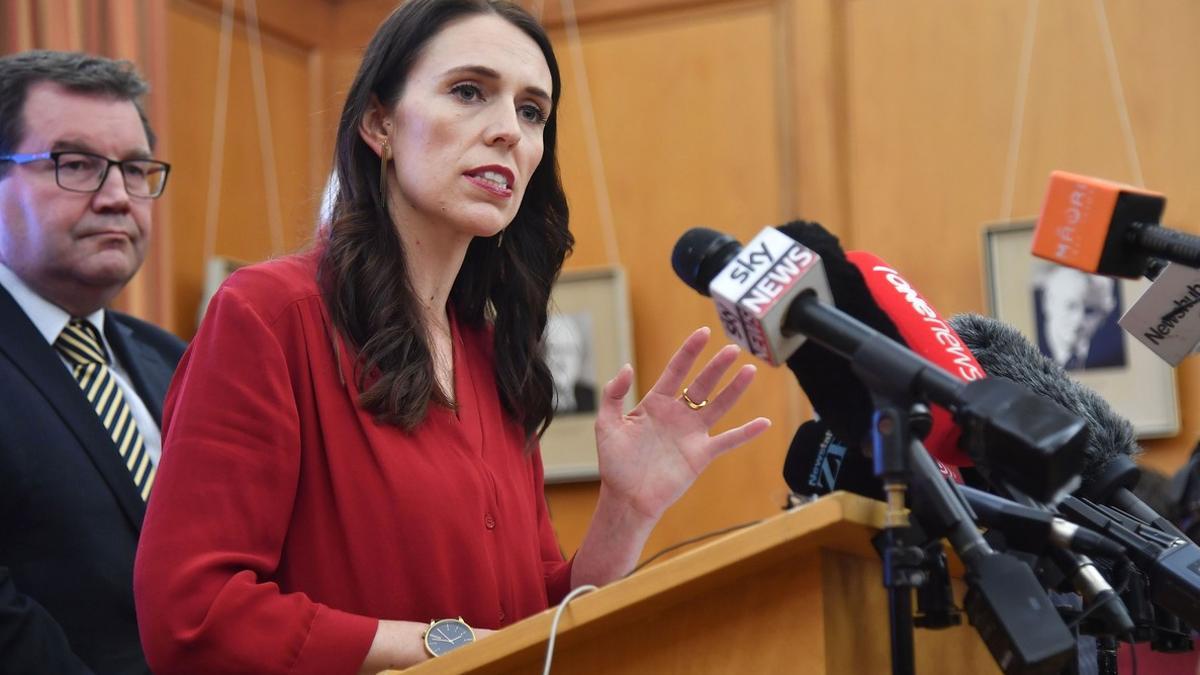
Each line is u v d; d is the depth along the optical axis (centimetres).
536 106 198
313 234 201
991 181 474
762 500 483
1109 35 466
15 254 283
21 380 261
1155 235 130
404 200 195
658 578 121
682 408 190
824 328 124
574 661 133
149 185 307
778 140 502
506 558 186
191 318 483
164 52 461
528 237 217
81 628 248
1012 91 475
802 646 124
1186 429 435
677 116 514
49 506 251
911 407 119
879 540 122
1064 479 110
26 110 288
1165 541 144
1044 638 110
